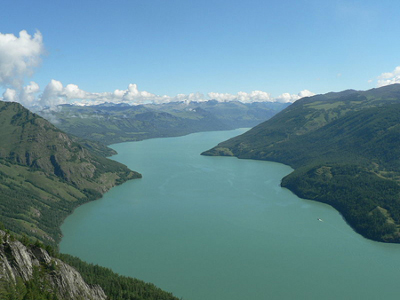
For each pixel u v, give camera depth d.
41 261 122.75
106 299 138.12
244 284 174.88
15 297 95.62
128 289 151.75
